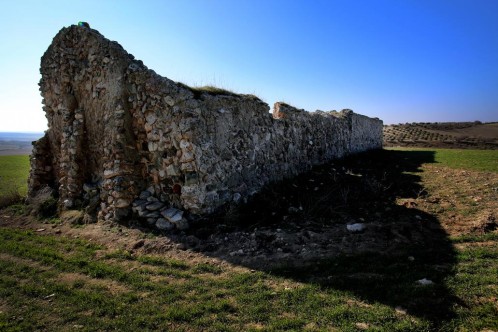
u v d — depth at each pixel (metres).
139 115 7.68
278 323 3.56
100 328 3.65
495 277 4.27
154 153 7.49
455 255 5.05
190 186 6.90
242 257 5.36
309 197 8.59
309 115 12.94
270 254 5.41
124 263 5.39
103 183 7.77
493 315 3.51
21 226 7.93
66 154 8.90
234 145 8.23
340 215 7.25
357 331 3.37
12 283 4.77
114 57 7.86
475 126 56.25
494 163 14.91
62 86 9.47
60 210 8.44
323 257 5.17
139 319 3.75
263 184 9.13
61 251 6.04
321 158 14.05
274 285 4.45
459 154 20.28
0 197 10.04
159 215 6.98
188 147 6.96
